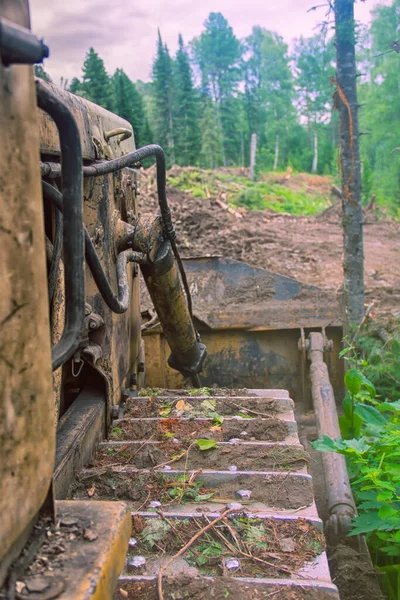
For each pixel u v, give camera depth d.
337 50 6.35
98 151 3.21
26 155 1.27
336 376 6.38
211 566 2.14
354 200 6.40
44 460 1.37
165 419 3.28
